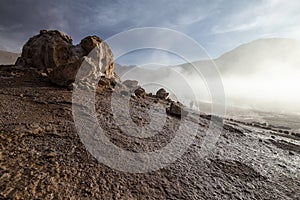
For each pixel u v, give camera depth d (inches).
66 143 182.9
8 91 327.3
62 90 377.1
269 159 264.4
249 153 273.9
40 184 121.1
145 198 133.2
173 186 154.1
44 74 487.5
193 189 155.4
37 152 156.8
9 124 191.3
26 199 107.7
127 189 138.6
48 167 140.9
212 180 175.3
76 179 136.2
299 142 412.8
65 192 120.8
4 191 107.5
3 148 150.8
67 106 286.8
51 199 112.3
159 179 160.1
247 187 175.8
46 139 182.2
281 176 213.2
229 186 171.0
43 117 233.9
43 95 326.3
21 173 126.8
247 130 454.0
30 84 399.5
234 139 337.1
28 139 173.9
